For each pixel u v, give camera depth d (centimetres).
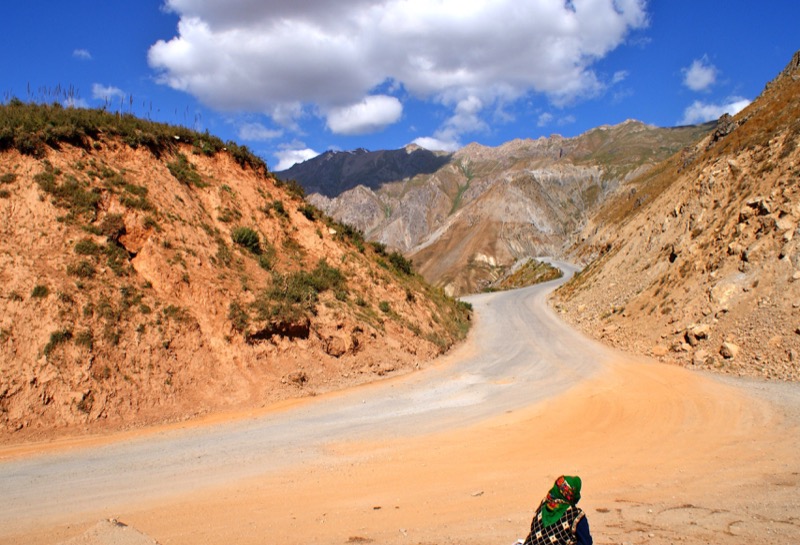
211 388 1614
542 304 4850
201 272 1888
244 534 713
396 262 3591
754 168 2786
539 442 1231
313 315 2072
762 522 695
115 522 677
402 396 1809
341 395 1798
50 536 728
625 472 976
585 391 1809
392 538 686
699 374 1898
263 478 996
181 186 2200
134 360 1520
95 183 1866
